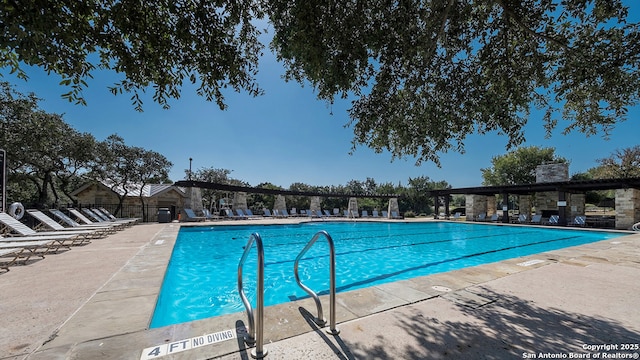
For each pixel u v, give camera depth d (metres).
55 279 3.82
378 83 3.81
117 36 2.35
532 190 16.53
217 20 2.68
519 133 4.11
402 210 31.08
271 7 3.10
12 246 4.86
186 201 16.39
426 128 4.27
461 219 20.78
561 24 3.57
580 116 4.15
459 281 3.80
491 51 3.98
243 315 2.62
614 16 3.14
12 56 2.19
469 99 4.07
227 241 10.60
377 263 7.45
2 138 10.77
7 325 2.34
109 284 3.58
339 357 1.86
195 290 4.90
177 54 2.70
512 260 5.22
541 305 2.87
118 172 16.19
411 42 3.44
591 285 3.59
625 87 3.48
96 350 1.92
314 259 7.86
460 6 3.35
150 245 6.87
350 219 20.36
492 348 1.99
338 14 3.08
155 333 2.20
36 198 17.62
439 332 2.24
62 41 2.04
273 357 1.85
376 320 2.49
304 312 2.69
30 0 1.74
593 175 25.25
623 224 12.68
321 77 3.40
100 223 11.44
